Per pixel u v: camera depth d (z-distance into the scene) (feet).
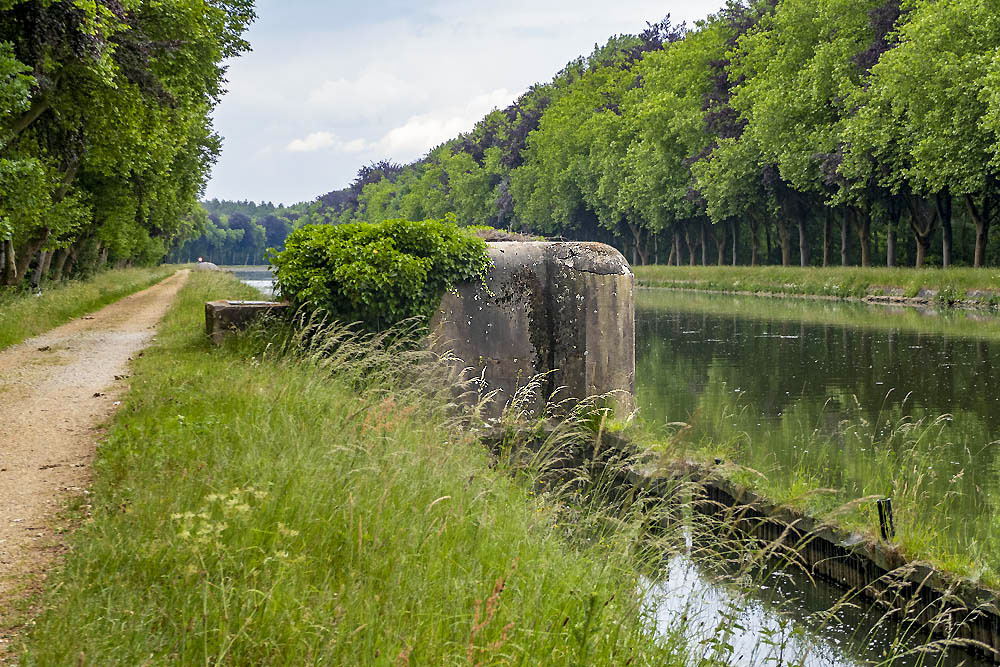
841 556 22.88
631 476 29.60
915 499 24.04
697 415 41.16
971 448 35.01
